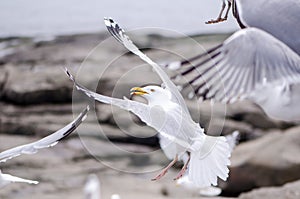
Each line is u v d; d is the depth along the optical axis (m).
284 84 5.82
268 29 5.99
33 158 16.47
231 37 5.78
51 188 14.80
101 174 15.79
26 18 25.66
